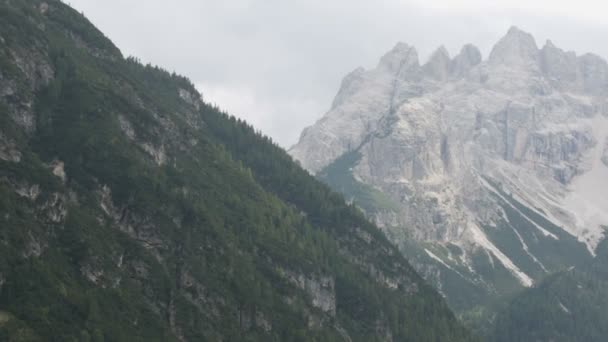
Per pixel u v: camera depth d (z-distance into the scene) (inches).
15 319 7613.2
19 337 7431.1
